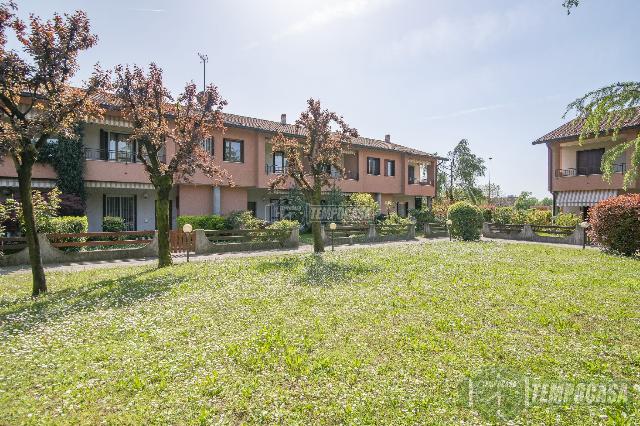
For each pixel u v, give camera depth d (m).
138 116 13.27
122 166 21.89
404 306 7.81
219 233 19.42
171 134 13.54
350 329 6.54
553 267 12.34
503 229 27.88
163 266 13.80
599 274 11.03
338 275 11.28
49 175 19.61
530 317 6.99
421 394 4.36
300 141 28.50
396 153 36.19
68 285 10.87
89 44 10.30
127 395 4.50
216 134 25.20
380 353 5.55
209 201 25.69
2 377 4.95
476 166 53.03
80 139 20.17
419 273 11.30
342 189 31.50
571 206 29.61
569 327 6.49
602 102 7.28
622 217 16.09
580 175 28.31
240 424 3.91
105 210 23.44
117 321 7.20
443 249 18.25
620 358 5.22
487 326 6.59
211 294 9.16
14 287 10.82
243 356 5.46
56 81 10.01
